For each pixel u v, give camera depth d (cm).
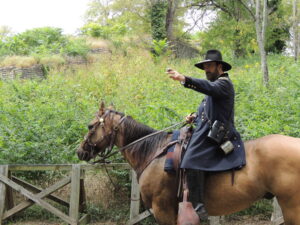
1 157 648
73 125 710
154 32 2570
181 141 419
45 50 1950
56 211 589
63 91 1064
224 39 2444
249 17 2250
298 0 2220
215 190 397
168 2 2589
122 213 626
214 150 400
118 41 2309
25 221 629
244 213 629
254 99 848
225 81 393
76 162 661
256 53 2431
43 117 750
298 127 632
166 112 680
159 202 423
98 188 659
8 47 2086
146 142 445
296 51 2039
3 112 753
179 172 406
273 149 374
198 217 383
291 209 368
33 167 601
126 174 625
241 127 643
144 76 1277
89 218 616
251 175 380
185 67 1547
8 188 625
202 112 416
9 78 1524
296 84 897
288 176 365
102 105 468
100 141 462
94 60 1869
